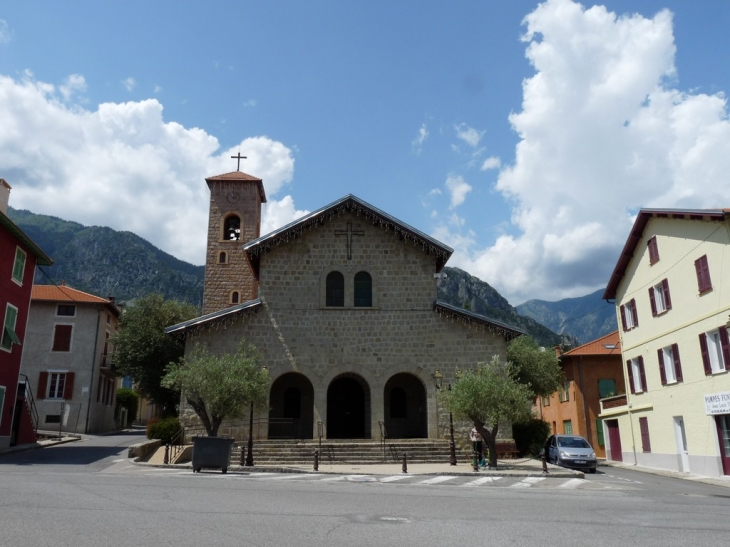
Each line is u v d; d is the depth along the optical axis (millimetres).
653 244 28531
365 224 28719
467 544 7457
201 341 26297
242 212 43938
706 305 23766
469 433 25875
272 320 27109
